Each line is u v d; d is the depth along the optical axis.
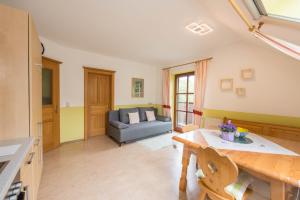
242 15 1.40
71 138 3.65
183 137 1.88
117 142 3.66
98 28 2.56
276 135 2.47
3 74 1.25
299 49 1.40
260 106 2.80
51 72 3.09
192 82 4.45
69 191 1.85
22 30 1.31
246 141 1.76
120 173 2.29
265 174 1.08
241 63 3.05
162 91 5.17
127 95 4.77
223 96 3.36
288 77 2.48
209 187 1.33
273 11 1.19
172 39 3.01
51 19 2.27
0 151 1.05
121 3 1.88
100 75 4.28
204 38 2.94
